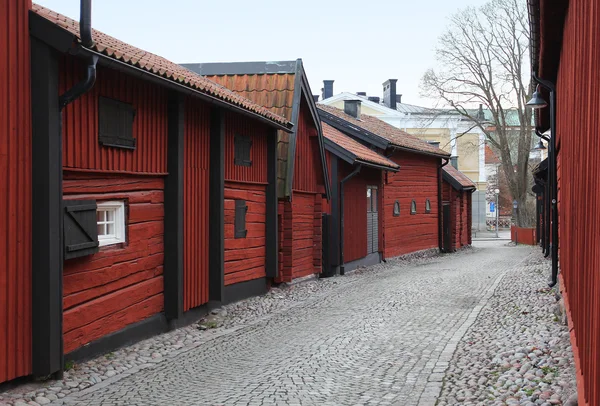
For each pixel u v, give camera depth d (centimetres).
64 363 686
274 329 988
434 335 909
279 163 1465
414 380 664
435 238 2988
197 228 1017
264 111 1215
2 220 582
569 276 730
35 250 618
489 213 6481
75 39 611
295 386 641
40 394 596
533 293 1264
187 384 652
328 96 5338
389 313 1120
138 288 859
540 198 3155
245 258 1265
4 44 584
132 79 824
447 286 1491
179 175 938
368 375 688
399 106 5675
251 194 1293
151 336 892
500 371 679
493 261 2336
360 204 2105
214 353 812
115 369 714
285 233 1521
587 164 423
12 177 593
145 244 877
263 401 588
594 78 361
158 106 899
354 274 1902
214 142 1075
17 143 600
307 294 1412
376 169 2286
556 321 915
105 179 772
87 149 724
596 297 338
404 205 2614
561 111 937
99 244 769
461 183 3372
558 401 536
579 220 512
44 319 619
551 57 970
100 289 762
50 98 619
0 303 581
